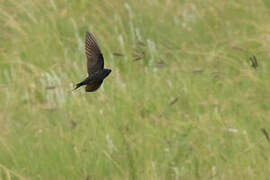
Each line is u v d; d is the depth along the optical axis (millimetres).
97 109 11609
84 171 10188
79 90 11969
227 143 10789
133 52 14102
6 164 10555
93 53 6609
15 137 11062
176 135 11086
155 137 10922
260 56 13992
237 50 14203
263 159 10453
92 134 10977
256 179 10047
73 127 11102
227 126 11289
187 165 10430
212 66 13547
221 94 12648
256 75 13141
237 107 12219
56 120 11602
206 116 11461
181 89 12305
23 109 12297
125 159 10398
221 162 10344
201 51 14547
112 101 11703
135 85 12578
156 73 12867
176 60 14141
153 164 9930
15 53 14562
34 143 11023
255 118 11812
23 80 13258
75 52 14484
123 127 11086
